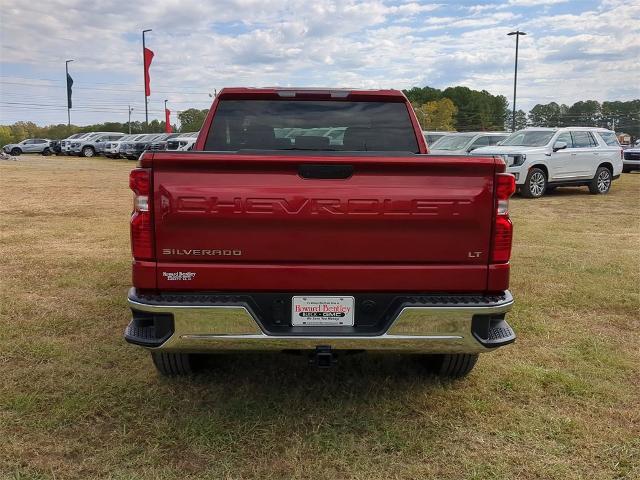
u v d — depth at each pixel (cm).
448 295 311
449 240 304
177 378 386
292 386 378
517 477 281
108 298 559
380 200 298
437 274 306
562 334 480
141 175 293
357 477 279
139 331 315
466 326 306
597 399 365
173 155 292
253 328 299
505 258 309
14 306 528
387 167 297
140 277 300
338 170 298
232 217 296
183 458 291
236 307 297
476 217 302
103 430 318
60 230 944
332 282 304
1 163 3012
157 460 288
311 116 434
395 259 304
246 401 353
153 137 3466
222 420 330
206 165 293
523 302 562
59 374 389
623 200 1436
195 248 299
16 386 369
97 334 465
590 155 1530
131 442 305
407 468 287
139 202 296
